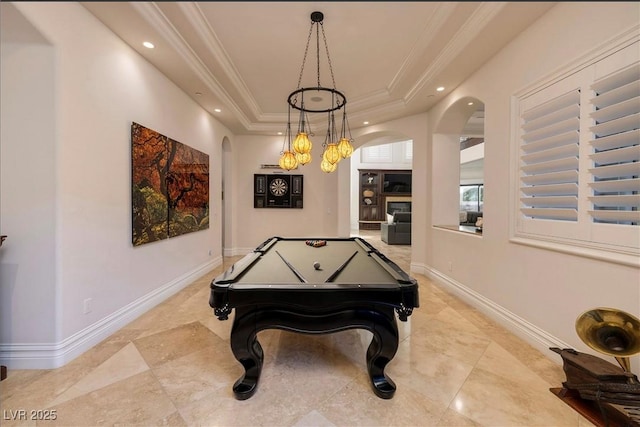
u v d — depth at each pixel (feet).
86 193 6.79
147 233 9.09
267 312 5.45
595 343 5.11
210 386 5.62
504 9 6.48
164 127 10.02
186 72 9.75
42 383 5.64
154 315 9.05
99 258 7.27
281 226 19.71
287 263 7.30
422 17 7.45
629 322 4.93
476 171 33.27
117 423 4.65
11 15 5.28
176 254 11.24
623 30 5.17
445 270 12.23
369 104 14.01
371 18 7.53
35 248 6.04
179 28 7.61
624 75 5.24
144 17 6.59
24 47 5.81
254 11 4.72
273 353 6.94
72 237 6.44
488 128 8.96
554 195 7.00
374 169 36.29
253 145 19.38
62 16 5.93
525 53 7.30
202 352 6.91
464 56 8.62
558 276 6.59
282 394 5.41
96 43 6.91
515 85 7.72
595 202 5.90
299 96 13.62
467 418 4.80
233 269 6.19
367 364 5.91
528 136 7.41
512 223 8.03
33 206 6.01
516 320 7.86
